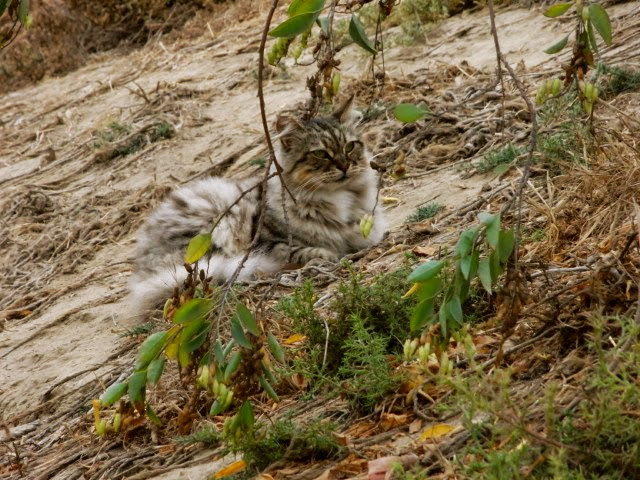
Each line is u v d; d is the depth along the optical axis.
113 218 17.23
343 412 7.85
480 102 15.85
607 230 9.18
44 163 21.06
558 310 7.32
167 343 6.20
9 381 12.02
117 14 30.19
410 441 6.89
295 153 12.98
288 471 7.05
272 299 10.96
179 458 8.26
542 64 16.28
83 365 11.65
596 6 5.98
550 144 11.97
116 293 13.92
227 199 13.14
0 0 6.35
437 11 20.06
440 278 6.19
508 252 6.07
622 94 13.45
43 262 16.61
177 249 13.06
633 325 5.98
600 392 6.03
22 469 9.55
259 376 6.18
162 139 19.83
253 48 23.52
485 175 13.46
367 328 8.36
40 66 29.64
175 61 24.97
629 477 5.57
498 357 6.27
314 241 13.02
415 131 15.85
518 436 5.77
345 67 19.72
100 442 9.50
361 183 13.28
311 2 5.58
